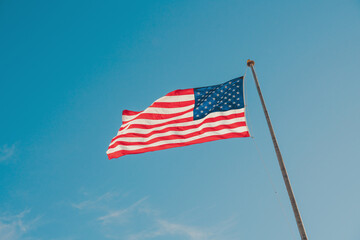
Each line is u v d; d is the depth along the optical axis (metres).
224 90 16.02
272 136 12.27
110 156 16.45
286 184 10.98
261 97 13.55
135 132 16.52
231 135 14.65
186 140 15.58
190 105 16.52
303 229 9.84
